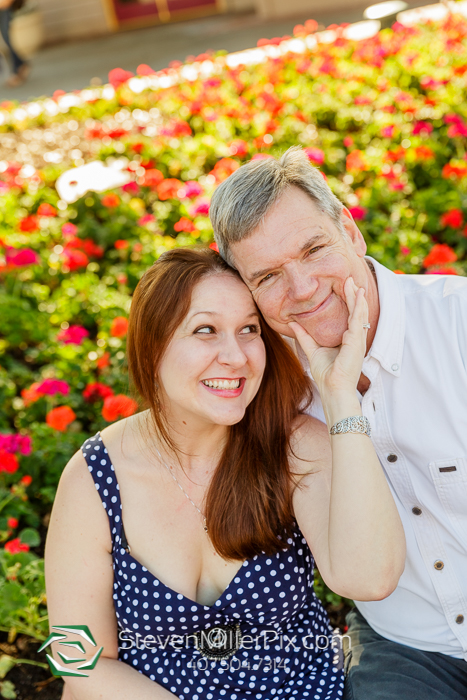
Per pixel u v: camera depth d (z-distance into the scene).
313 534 1.91
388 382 2.06
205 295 1.86
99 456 2.00
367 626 2.25
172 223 5.77
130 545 1.96
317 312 1.97
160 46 14.97
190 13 17.73
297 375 2.07
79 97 10.23
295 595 1.98
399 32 9.10
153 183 5.92
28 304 4.82
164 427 1.98
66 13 17.73
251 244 1.88
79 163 7.64
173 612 1.91
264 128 6.72
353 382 1.88
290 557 1.98
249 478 1.94
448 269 3.75
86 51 16.03
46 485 3.48
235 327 1.88
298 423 2.07
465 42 9.00
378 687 1.95
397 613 2.12
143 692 1.89
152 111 9.08
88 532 1.97
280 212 1.87
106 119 9.20
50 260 5.32
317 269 1.92
